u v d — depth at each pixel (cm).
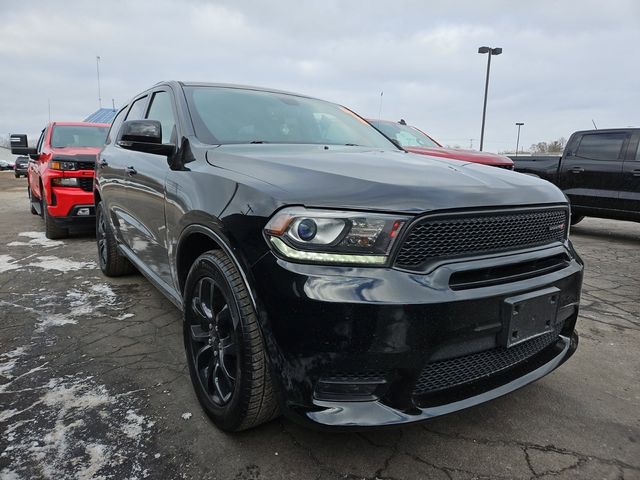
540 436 219
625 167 749
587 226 968
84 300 398
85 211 633
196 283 229
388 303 162
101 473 187
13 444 204
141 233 332
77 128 749
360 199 172
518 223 198
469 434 220
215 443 207
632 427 229
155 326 340
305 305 165
